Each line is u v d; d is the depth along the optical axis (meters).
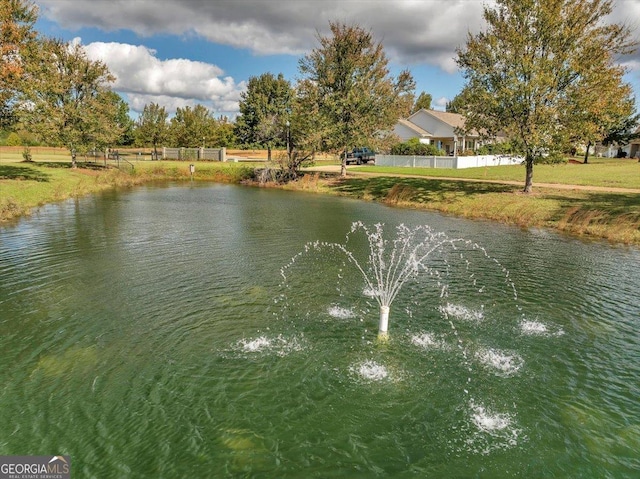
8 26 20.83
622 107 17.80
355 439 4.57
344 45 28.45
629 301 8.52
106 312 7.64
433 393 5.40
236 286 9.07
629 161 47.31
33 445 4.40
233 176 33.53
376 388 5.48
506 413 5.04
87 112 31.67
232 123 71.06
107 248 12.12
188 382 5.54
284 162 31.75
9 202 17.53
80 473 4.05
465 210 19.22
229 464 4.20
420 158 40.19
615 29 17.64
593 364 6.15
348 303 8.25
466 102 20.47
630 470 4.19
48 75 30.11
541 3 17.97
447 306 8.18
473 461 4.29
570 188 22.84
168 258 11.15
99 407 5.02
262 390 5.39
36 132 29.80
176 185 30.45
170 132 60.94
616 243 13.61
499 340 6.84
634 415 5.02
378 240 13.73
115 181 30.06
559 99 18.53
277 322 7.34
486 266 10.91
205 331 6.96
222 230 14.86
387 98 29.08
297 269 10.34
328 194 25.98
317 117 28.78
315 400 5.22
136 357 6.13
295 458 4.29
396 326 7.28
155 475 4.05
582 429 4.77
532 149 19.48
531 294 8.88
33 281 9.23
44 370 5.77
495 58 19.06
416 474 4.12
